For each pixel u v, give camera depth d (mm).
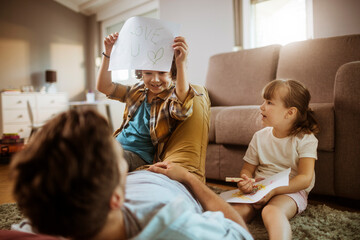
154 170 717
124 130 1136
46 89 4824
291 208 887
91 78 5406
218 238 417
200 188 659
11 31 4418
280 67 1941
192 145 994
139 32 978
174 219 388
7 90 4074
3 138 2766
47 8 4828
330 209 1059
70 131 331
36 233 513
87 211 325
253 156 1170
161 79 986
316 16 2488
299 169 1014
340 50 1725
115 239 397
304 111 1077
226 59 2248
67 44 5129
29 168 316
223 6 3047
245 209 886
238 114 1438
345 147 1112
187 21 3385
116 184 356
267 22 3074
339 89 1118
